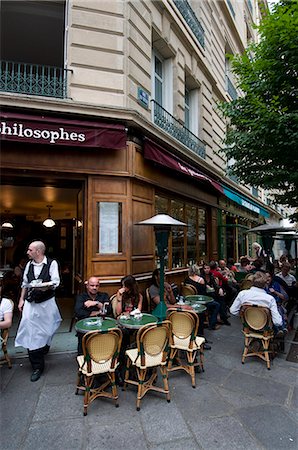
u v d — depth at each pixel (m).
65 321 6.31
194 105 10.24
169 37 8.02
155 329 3.26
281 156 6.34
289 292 6.39
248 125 6.43
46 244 11.35
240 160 7.58
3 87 5.43
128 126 5.94
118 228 5.87
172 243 8.04
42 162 5.35
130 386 3.63
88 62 5.82
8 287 8.16
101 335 3.11
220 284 7.16
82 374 3.35
